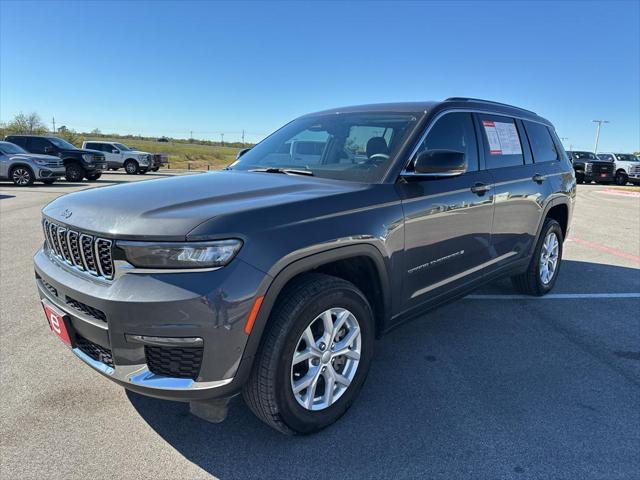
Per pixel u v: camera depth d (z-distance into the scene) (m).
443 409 2.84
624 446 2.52
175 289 2.04
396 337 3.90
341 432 2.61
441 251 3.27
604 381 3.21
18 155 17.12
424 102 3.53
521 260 4.40
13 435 2.54
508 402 2.93
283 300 2.33
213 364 2.12
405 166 2.99
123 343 2.13
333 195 2.59
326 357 2.55
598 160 28.31
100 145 27.41
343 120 3.61
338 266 2.81
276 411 2.36
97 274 2.27
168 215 2.19
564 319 4.34
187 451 2.44
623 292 5.16
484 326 4.15
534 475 2.29
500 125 4.09
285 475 2.28
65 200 2.74
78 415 2.74
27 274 5.42
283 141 3.77
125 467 2.32
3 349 3.53
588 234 9.00
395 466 2.35
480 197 3.58
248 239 2.15
